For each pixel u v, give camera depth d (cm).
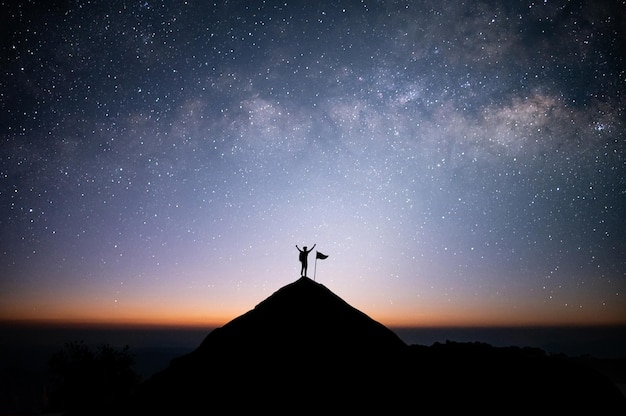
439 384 1560
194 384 1448
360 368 1459
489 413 1475
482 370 1811
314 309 1627
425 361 1683
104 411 1506
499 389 1677
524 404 1642
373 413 1319
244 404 1334
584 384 1906
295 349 1493
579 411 1692
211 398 1373
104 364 2458
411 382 1484
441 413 1404
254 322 1617
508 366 1939
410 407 1374
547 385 1806
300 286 1717
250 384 1397
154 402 1429
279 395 1352
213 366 1495
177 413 1346
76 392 2378
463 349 2120
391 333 1694
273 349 1500
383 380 1441
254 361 1473
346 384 1395
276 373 1421
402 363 1549
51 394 2402
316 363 1451
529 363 2017
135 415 1392
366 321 1672
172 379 1514
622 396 1895
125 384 2456
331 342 1524
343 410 1311
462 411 1448
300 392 1359
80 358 2447
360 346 1537
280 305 1653
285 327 1567
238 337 1579
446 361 1836
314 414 1294
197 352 1606
